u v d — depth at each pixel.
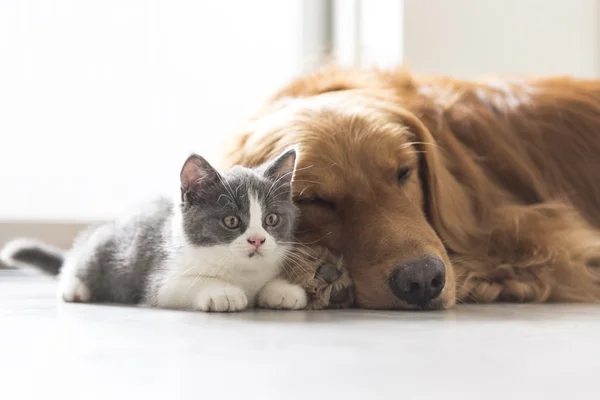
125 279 0.74
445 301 0.70
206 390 0.44
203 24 1.22
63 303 0.75
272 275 0.72
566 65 1.25
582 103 0.95
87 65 1.16
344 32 1.26
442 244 0.75
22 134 1.14
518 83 0.98
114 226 0.79
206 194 0.71
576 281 0.81
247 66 1.25
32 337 0.56
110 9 1.17
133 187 1.19
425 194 0.81
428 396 0.43
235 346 0.53
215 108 1.23
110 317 0.65
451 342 0.54
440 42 1.18
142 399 0.43
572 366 0.48
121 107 1.18
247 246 0.70
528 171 0.90
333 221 0.74
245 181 0.71
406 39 1.16
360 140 0.75
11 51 1.13
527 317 0.66
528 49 1.23
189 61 1.21
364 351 0.52
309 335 0.57
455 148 0.87
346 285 0.71
